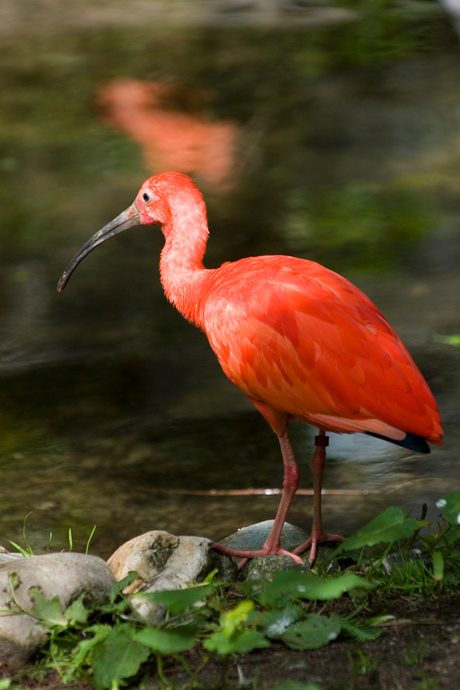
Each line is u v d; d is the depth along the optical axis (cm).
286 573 584
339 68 3328
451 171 2208
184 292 827
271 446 1061
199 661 569
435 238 1770
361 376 654
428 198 2020
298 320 679
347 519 891
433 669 540
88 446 1064
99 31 3912
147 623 591
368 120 2717
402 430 650
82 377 1262
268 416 730
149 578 661
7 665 572
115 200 2098
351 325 666
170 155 2477
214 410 1155
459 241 1744
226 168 2344
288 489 721
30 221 1977
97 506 930
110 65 3431
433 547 655
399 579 657
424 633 583
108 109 2931
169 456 1034
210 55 3531
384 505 912
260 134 2645
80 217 1988
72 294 1582
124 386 1228
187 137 2611
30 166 2419
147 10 4241
